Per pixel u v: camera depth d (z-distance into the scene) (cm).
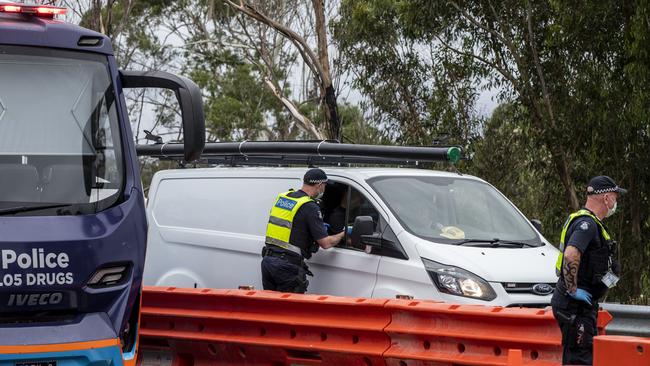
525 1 2102
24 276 648
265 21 2588
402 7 2327
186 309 956
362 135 2672
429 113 2484
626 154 1986
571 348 735
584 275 735
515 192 2441
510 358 690
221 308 931
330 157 1090
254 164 1162
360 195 989
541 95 2153
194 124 694
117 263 682
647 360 552
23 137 686
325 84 2623
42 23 717
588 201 748
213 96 4169
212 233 1098
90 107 713
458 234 968
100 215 683
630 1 1884
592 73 1995
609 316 770
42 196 673
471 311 777
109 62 732
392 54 2516
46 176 680
